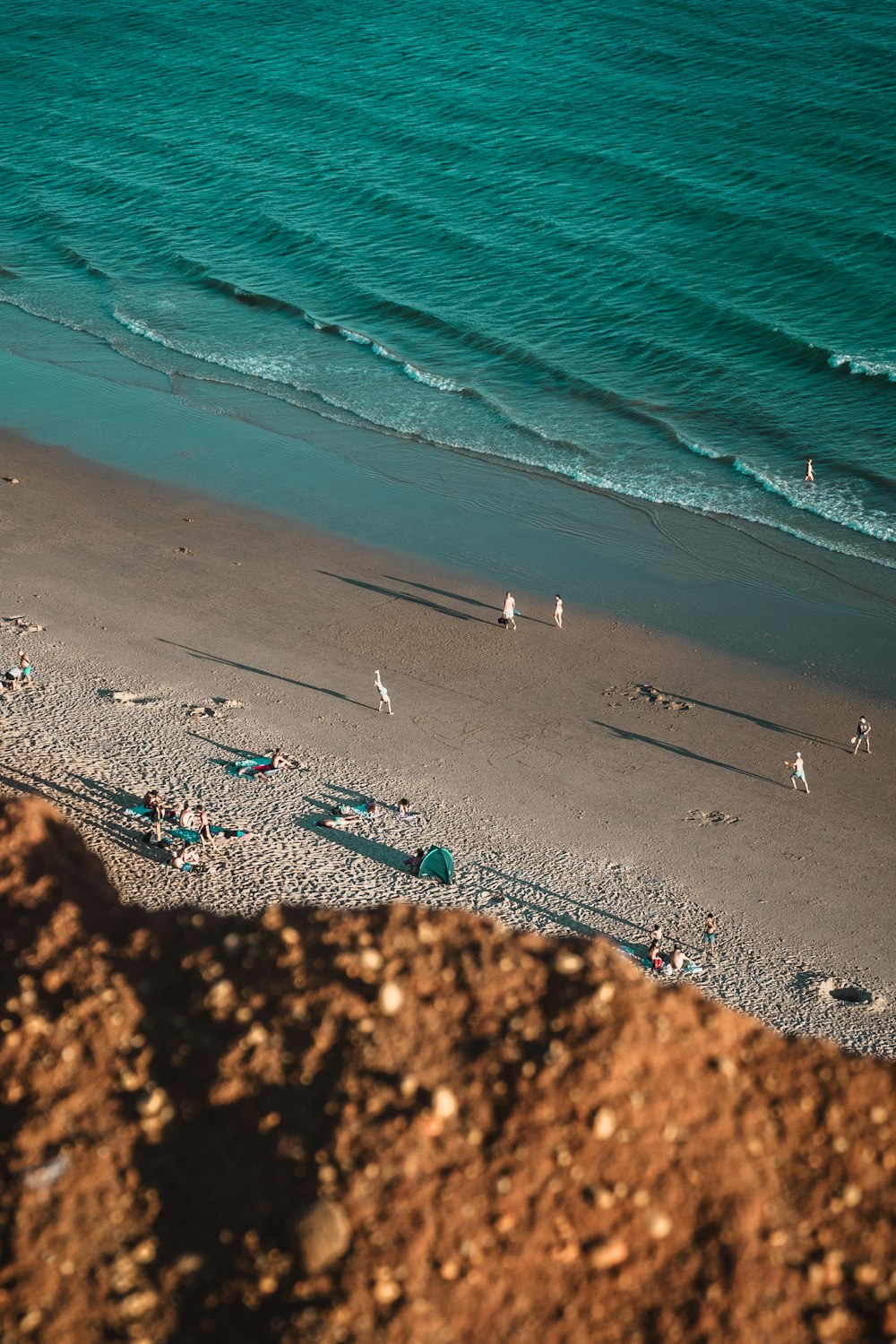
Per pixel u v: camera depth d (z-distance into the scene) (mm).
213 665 47312
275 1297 13922
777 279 77875
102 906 19531
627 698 46594
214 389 72312
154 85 116188
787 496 60000
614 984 16219
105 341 78188
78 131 108750
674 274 79438
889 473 61188
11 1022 16594
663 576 54719
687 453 64250
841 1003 32281
